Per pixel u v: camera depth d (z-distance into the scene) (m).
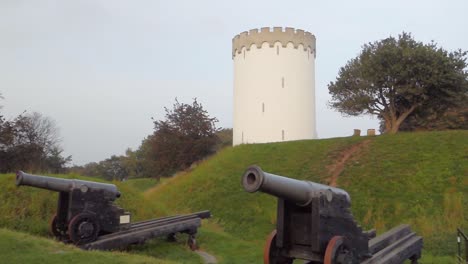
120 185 16.50
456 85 30.64
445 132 23.22
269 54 39.59
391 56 30.98
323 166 22.66
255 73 39.78
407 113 32.50
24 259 7.34
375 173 19.84
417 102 31.31
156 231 11.02
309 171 22.50
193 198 22.44
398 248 9.08
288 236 7.10
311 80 40.91
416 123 37.62
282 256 7.19
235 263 10.77
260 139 39.19
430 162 19.67
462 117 37.53
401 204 16.55
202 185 23.89
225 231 17.20
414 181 18.19
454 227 14.15
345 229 7.15
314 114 41.06
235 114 41.53
